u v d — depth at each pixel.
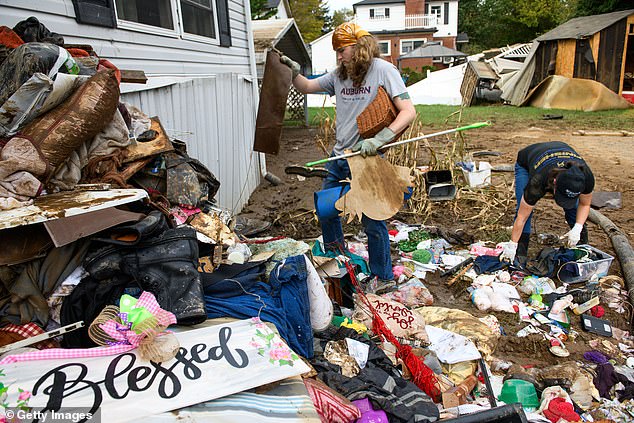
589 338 3.17
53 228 2.00
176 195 2.88
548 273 3.94
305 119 15.73
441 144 10.78
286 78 3.86
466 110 18.28
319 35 42.66
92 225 2.11
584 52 17.28
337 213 3.47
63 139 2.20
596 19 17.91
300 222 5.50
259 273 2.65
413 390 2.28
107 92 2.35
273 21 12.41
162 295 2.09
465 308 3.56
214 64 6.37
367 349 2.57
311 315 2.59
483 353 2.82
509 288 3.65
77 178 2.38
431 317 3.15
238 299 2.38
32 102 2.13
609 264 3.86
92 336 1.89
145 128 3.05
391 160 6.24
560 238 4.73
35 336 1.88
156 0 4.77
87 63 2.60
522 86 19.42
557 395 2.43
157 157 2.98
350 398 2.17
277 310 2.35
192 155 4.93
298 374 1.85
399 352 2.61
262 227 5.03
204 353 1.89
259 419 1.67
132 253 2.17
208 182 3.23
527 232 4.07
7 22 2.79
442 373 2.62
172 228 2.46
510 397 2.48
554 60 18.42
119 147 2.68
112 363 1.80
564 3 37.41
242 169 6.72
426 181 6.14
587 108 17.00
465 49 44.31
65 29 3.31
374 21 40.09
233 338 1.98
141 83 3.75
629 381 2.70
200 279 2.22
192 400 1.69
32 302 2.00
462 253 4.47
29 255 2.03
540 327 3.27
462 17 46.72
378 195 3.28
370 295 3.18
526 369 2.76
